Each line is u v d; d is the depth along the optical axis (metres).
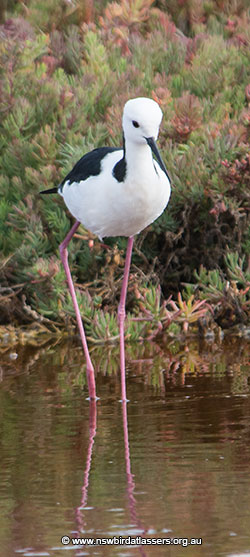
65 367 9.55
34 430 7.28
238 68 13.27
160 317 10.83
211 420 7.38
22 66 12.28
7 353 10.31
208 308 11.06
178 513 5.49
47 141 11.27
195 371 9.11
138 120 7.41
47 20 14.84
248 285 11.11
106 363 9.69
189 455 6.54
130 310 11.60
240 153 11.26
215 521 5.36
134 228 8.35
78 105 11.93
